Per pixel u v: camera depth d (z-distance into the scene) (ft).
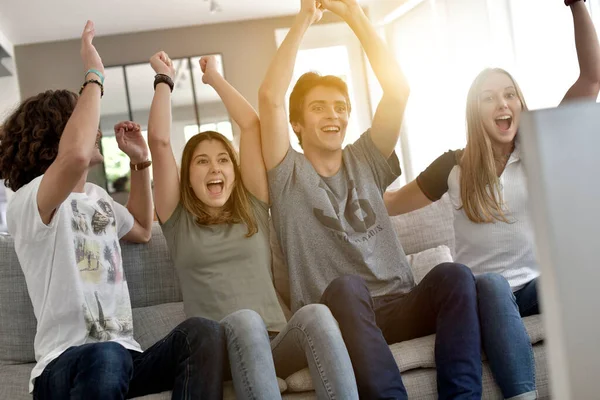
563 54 15.81
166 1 23.66
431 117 23.07
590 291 1.88
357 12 7.51
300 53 27.09
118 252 6.79
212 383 5.50
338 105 7.47
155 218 10.66
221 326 5.73
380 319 6.93
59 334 6.09
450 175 7.81
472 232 7.57
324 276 7.11
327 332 5.68
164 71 7.34
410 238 8.75
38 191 5.98
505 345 6.15
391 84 7.42
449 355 6.05
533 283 7.23
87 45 6.57
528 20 16.94
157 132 7.06
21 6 22.09
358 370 5.84
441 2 21.33
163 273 7.92
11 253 7.45
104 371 5.37
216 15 26.14
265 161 7.27
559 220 1.89
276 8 26.23
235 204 7.16
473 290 6.30
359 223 7.23
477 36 19.31
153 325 7.39
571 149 1.91
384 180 7.61
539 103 16.70
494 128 7.51
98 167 26.25
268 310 6.82
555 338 1.92
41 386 5.72
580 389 1.88
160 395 5.82
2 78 26.35
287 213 7.13
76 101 6.77
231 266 6.90
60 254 6.16
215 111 26.84
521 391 6.07
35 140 6.51
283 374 6.28
